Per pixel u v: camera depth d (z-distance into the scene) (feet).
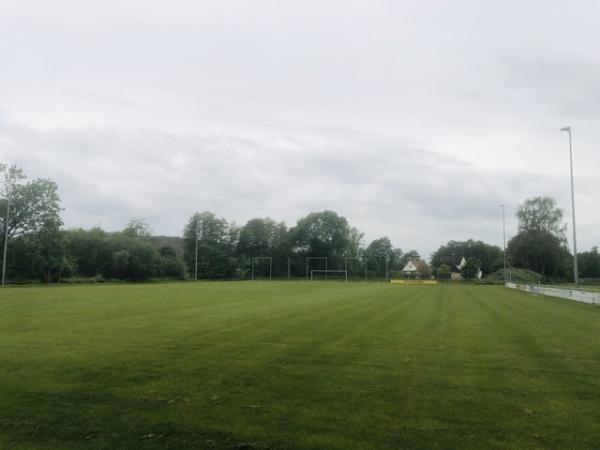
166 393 27.22
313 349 41.34
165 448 19.60
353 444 19.98
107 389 28.02
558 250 337.93
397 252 609.01
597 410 24.59
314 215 476.13
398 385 29.32
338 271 437.58
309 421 22.67
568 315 76.18
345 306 89.71
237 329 54.08
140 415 23.43
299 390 27.99
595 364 36.11
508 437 20.77
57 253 253.85
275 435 20.93
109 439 20.44
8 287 186.60
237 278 425.28
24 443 19.95
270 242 474.08
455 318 69.46
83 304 91.04
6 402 25.44
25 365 34.35
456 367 34.63
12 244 238.27
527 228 350.23
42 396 26.53
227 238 459.32
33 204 243.40
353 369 33.63
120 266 320.29
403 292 155.43
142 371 32.60
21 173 241.76
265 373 32.19
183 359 36.68
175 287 191.11
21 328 54.49
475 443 20.11
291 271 468.75
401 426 22.06
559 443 20.17
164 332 51.44
